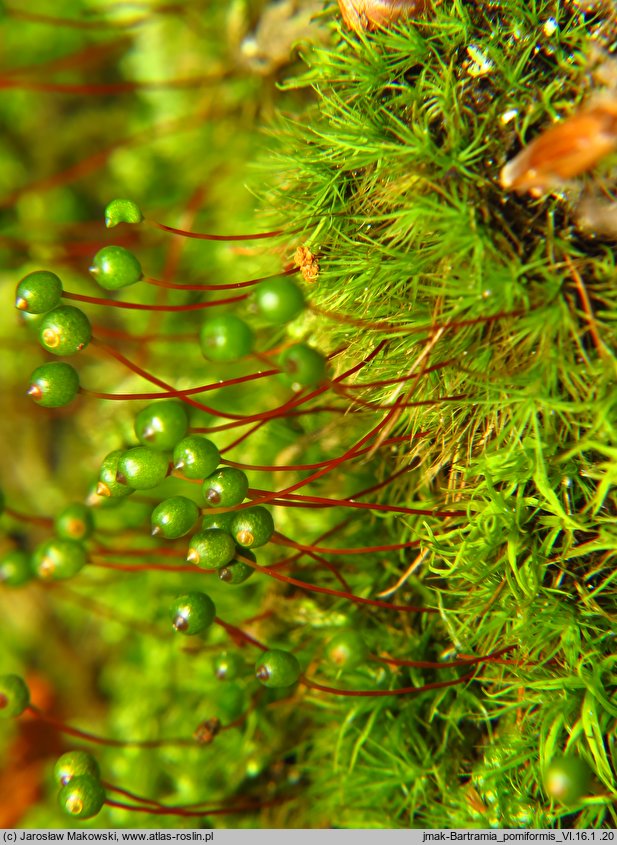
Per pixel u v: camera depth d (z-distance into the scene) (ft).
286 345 0.24
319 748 0.25
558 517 0.22
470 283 0.22
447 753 0.24
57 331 0.22
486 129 0.22
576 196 0.22
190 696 0.27
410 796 0.24
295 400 0.24
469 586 0.23
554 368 0.22
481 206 0.22
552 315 0.22
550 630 0.22
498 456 0.22
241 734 0.26
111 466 0.22
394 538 0.24
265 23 0.26
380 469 0.25
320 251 0.24
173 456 0.22
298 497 0.23
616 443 0.22
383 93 0.23
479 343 0.22
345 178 0.23
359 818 0.25
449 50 0.22
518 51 0.22
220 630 0.26
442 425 0.23
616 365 0.21
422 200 0.22
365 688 0.24
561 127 0.21
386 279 0.23
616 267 0.21
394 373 0.23
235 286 0.23
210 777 0.26
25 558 0.25
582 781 0.21
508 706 0.23
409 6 0.23
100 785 0.23
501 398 0.22
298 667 0.23
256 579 0.26
